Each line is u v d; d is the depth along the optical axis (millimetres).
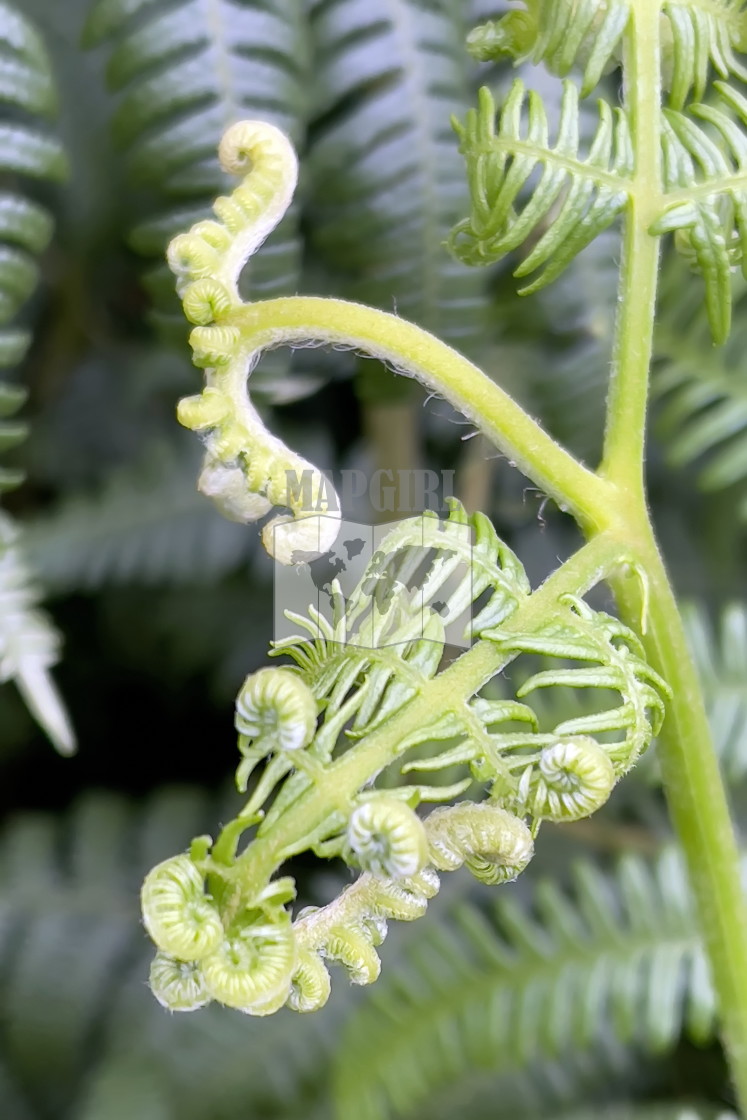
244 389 334
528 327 427
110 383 716
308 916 320
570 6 351
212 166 390
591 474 342
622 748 325
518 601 330
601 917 437
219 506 337
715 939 354
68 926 551
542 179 348
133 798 644
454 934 462
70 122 560
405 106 403
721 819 351
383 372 413
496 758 322
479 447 508
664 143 349
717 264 349
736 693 445
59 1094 530
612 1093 483
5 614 391
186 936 309
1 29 380
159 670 667
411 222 405
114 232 634
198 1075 487
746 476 569
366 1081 434
